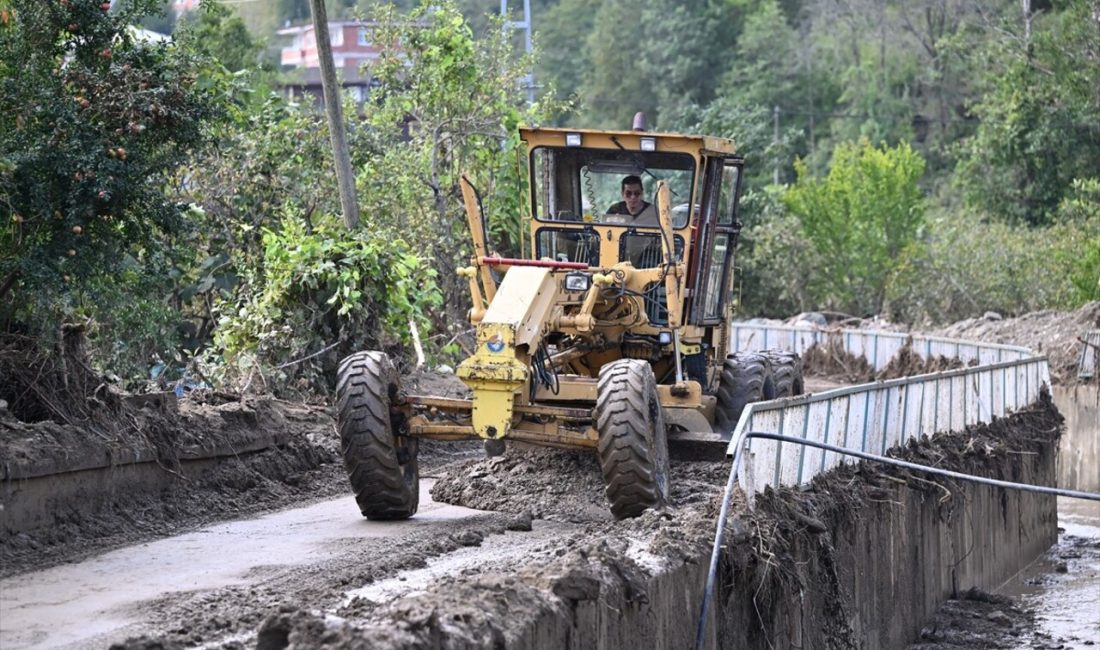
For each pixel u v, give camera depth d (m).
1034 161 79.81
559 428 19.75
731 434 24.56
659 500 19.41
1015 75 80.75
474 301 21.28
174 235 21.20
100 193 19.19
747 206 73.25
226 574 16.25
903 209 72.50
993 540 32.03
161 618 14.05
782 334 57.03
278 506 21.84
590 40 114.94
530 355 19.80
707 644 17.12
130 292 21.39
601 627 14.54
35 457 17.72
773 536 18.94
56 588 15.45
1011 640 26.16
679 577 16.52
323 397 27.95
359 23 39.41
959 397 31.58
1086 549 38.06
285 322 27.72
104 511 19.06
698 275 22.58
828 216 72.38
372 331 28.36
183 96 20.33
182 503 20.47
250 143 32.69
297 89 75.00
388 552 17.69
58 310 19.66
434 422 20.36
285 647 11.88
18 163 18.84
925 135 106.56
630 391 19.19
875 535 23.69
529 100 42.16
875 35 110.56
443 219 36.16
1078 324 55.06
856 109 106.69
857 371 53.12
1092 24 77.38
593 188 22.77
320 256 27.75
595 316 21.62
